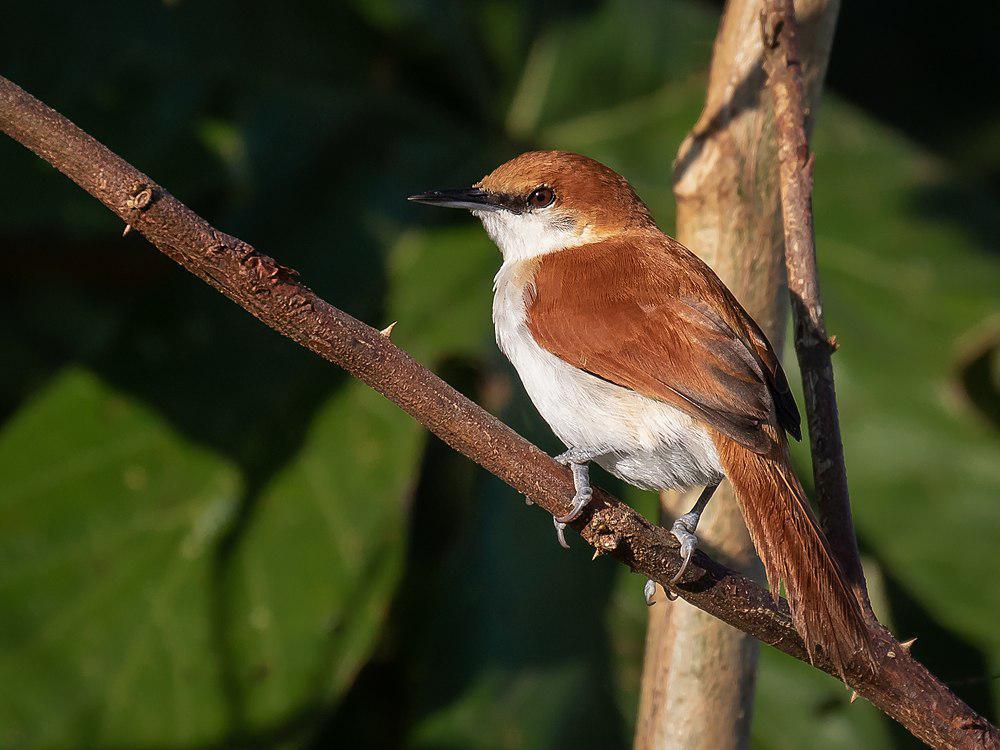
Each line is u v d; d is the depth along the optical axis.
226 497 10.20
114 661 9.87
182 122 11.12
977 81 13.83
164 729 9.73
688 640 7.33
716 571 6.38
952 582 10.68
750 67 7.62
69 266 11.43
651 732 7.46
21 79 10.91
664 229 11.91
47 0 11.07
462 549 9.77
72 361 11.26
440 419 6.28
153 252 11.48
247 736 9.71
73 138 5.87
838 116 12.21
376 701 10.39
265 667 9.84
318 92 11.64
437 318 10.61
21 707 9.66
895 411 11.09
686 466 8.09
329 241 11.08
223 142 11.11
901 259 11.72
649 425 8.12
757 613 6.37
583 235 9.66
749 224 7.88
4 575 9.94
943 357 11.27
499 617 9.68
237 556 10.09
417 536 10.65
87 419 10.32
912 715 6.11
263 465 10.27
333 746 10.29
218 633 9.94
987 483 10.84
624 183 9.86
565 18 12.59
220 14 11.46
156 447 10.30
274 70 11.57
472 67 12.22
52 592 9.95
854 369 11.21
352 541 10.05
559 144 12.34
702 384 7.73
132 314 10.54
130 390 10.39
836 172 12.06
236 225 11.01
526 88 12.38
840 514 6.59
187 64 11.30
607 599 9.86
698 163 7.83
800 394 10.91
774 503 6.83
